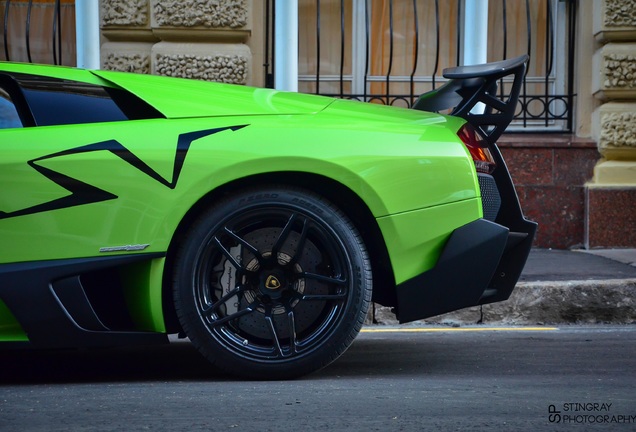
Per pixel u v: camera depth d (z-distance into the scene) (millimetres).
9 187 3748
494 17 8703
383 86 8711
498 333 5480
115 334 3859
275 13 8055
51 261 3764
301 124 3918
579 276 6145
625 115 8016
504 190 4297
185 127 3875
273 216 3877
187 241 3838
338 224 3859
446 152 3941
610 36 8070
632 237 8047
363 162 3854
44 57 8555
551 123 8547
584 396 3613
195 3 7973
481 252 3928
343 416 3260
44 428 3115
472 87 4348
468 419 3209
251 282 3908
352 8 8648
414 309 3936
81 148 3795
